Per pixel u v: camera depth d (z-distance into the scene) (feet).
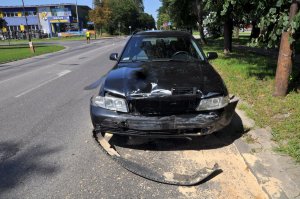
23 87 30.48
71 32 248.73
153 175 11.59
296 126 14.58
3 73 43.27
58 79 34.47
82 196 10.58
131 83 13.10
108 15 255.09
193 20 104.83
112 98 12.77
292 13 17.44
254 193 10.44
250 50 56.59
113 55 18.58
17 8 260.21
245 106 18.37
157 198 10.32
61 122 18.48
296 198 9.73
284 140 13.64
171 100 12.23
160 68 14.75
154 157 13.24
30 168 12.80
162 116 12.34
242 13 24.95
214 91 12.70
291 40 17.67
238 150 13.38
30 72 42.42
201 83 12.99
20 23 263.49
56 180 11.73
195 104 12.44
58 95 25.91
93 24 257.55
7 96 26.50
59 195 10.70
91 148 14.49
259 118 16.26
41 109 21.61
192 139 14.82
